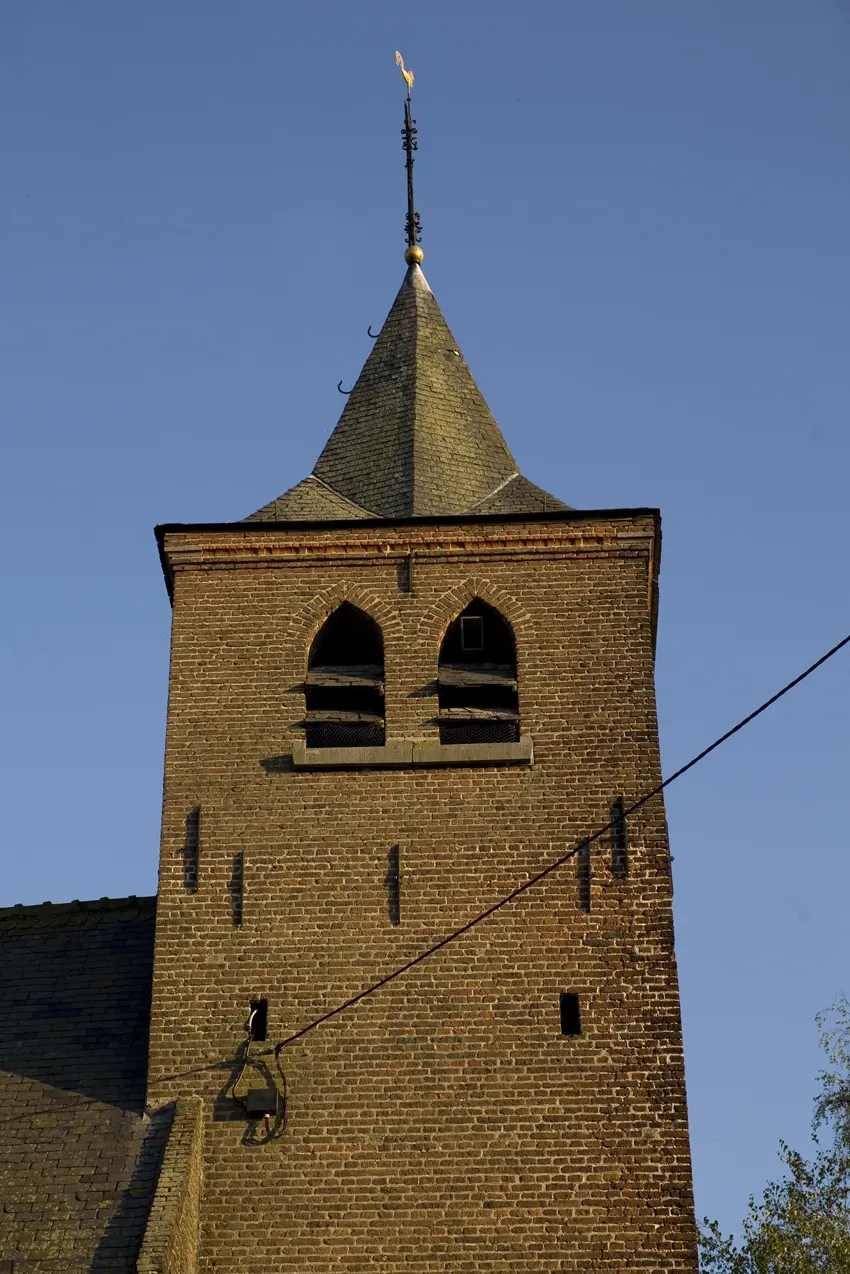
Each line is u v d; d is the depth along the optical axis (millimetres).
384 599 31391
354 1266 26406
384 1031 28031
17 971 30844
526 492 33312
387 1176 27016
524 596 31328
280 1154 27234
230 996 28406
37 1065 28734
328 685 30719
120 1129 27422
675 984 28219
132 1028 29375
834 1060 37844
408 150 39438
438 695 30625
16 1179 26625
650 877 28969
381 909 28906
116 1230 25719
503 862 29172
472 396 35812
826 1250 35594
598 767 29875
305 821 29609
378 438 34656
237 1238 26656
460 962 28469
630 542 31703
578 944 28531
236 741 30328
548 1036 27891
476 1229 26609
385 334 36844
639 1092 27469
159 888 29203
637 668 30688
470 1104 27453
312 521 31859
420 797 29688
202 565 31812
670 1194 26766
